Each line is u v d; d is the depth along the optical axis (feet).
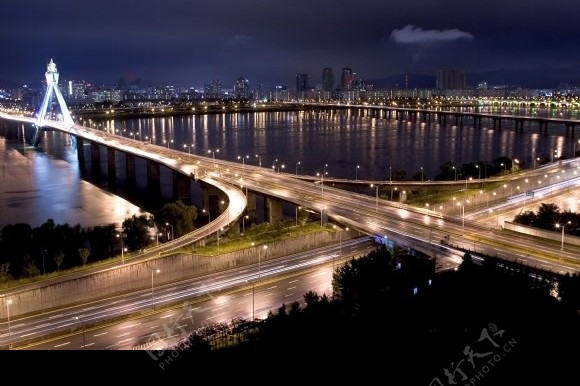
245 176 586.45
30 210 558.15
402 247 342.85
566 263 304.91
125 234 403.54
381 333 218.18
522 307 228.63
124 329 267.18
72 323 271.28
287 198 476.95
